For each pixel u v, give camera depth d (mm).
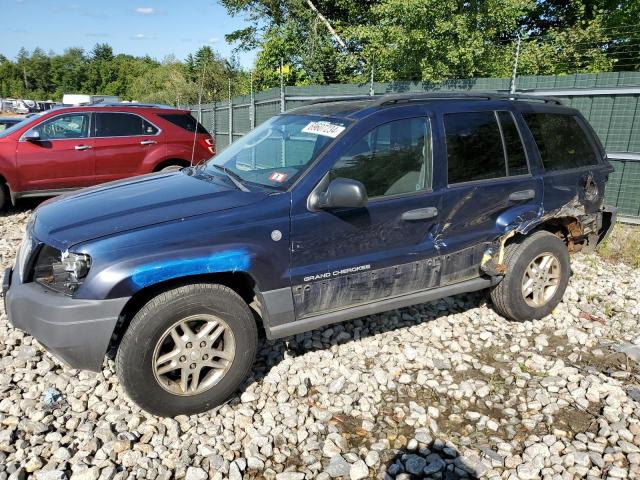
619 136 8148
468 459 3010
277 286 3393
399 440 3164
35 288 3188
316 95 12148
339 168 3533
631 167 8039
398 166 3779
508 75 11586
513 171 4340
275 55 19672
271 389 3598
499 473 2932
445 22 10977
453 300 5094
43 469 2801
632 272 6094
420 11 10859
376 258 3719
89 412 3316
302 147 3762
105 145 9000
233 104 16500
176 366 3162
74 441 3045
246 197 3402
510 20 11555
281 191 3445
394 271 3828
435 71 11297
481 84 9812
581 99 8453
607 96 8156
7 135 8547
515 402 3570
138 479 2799
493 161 4230
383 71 12375
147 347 3029
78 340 2951
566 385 3750
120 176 9195
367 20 19094
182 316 3107
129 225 3115
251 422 3291
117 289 2924
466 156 4082
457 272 4156
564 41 12523
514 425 3334
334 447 3078
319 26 19078
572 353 4172
